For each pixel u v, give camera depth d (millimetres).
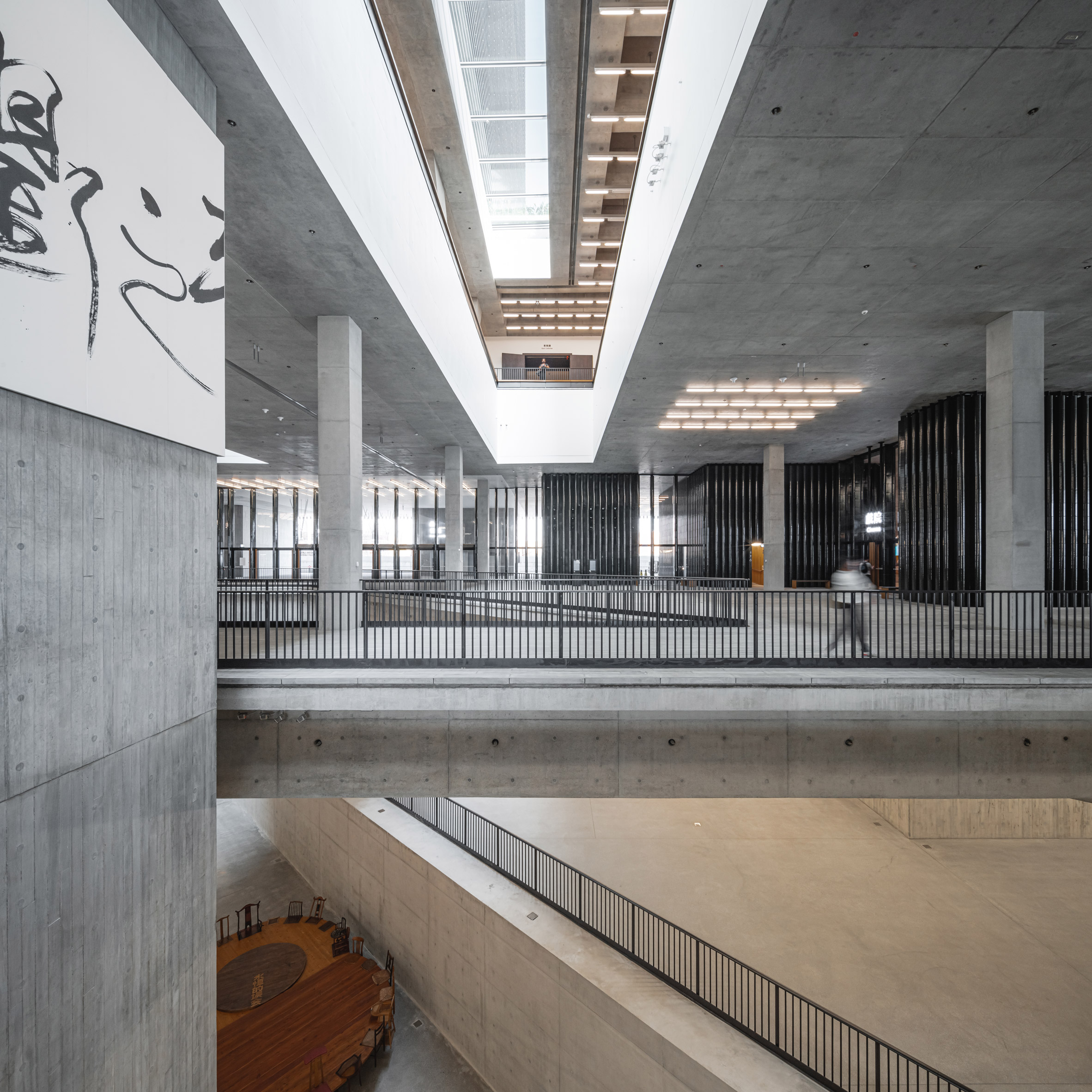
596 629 12836
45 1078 4781
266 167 9188
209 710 7309
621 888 13086
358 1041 13531
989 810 15289
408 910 15359
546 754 9195
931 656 9773
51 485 4953
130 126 5727
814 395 21672
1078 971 10602
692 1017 9625
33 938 4715
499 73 21781
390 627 11977
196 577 7039
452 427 26344
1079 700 8750
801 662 9211
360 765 9133
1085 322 15031
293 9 8312
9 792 4531
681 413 24062
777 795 9219
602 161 25281
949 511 21844
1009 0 6273
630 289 17688
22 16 4523
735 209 10164
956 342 16469
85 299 5172
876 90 7516
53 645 4961
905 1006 9828
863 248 11469
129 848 5859
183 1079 6652
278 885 19891
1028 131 8258
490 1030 12812
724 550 36094
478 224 28562
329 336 14586
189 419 6719
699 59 9203
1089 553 20625
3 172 4379
